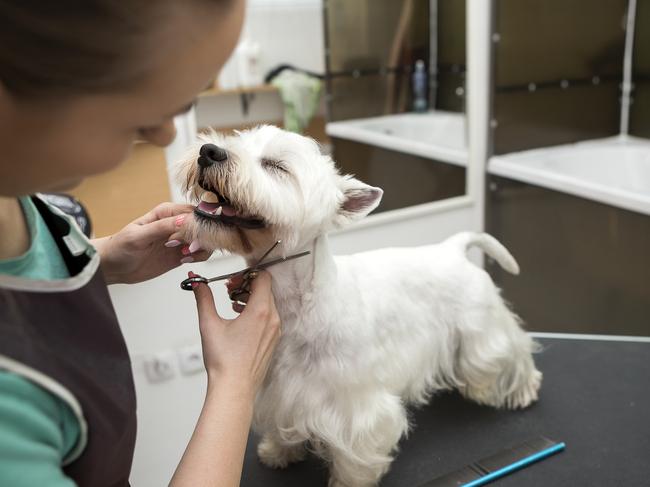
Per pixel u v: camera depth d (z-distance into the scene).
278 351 1.01
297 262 0.94
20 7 0.36
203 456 0.58
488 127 2.49
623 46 2.80
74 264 0.57
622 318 2.16
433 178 2.50
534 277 2.48
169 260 0.89
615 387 1.31
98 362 0.52
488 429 1.21
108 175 1.64
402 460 1.12
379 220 2.28
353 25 2.32
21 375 0.43
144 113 0.43
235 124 2.04
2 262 0.51
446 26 2.46
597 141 2.86
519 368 1.29
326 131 2.35
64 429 0.47
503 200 2.51
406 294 1.18
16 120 0.39
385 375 1.10
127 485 0.63
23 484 0.41
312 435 1.08
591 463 1.07
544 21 2.49
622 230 2.07
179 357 1.86
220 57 0.44
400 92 2.51
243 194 0.84
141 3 0.38
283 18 2.14
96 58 0.38
